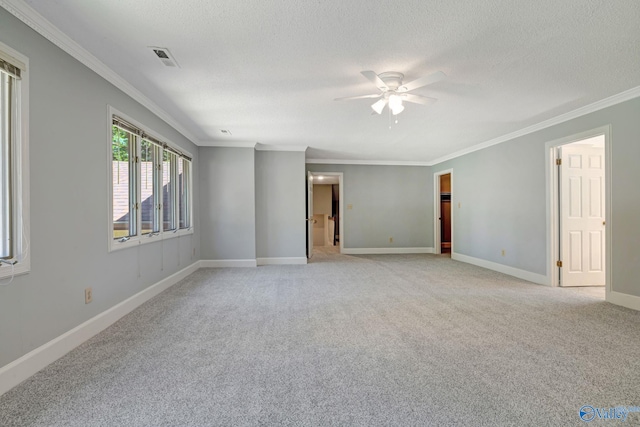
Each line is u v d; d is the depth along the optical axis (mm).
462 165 6109
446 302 3324
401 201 7414
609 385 1737
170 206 4152
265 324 2678
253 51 2277
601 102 3285
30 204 1839
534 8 1782
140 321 2740
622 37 2076
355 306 3186
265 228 5727
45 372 1870
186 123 4145
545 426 1410
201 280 4355
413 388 1714
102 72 2510
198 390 1695
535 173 4289
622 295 3180
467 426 1411
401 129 4469
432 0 1721
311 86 2910
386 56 2346
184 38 2109
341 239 7305
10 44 1705
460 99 3246
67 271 2154
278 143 5473
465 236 6020
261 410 1526
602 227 4102
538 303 3289
